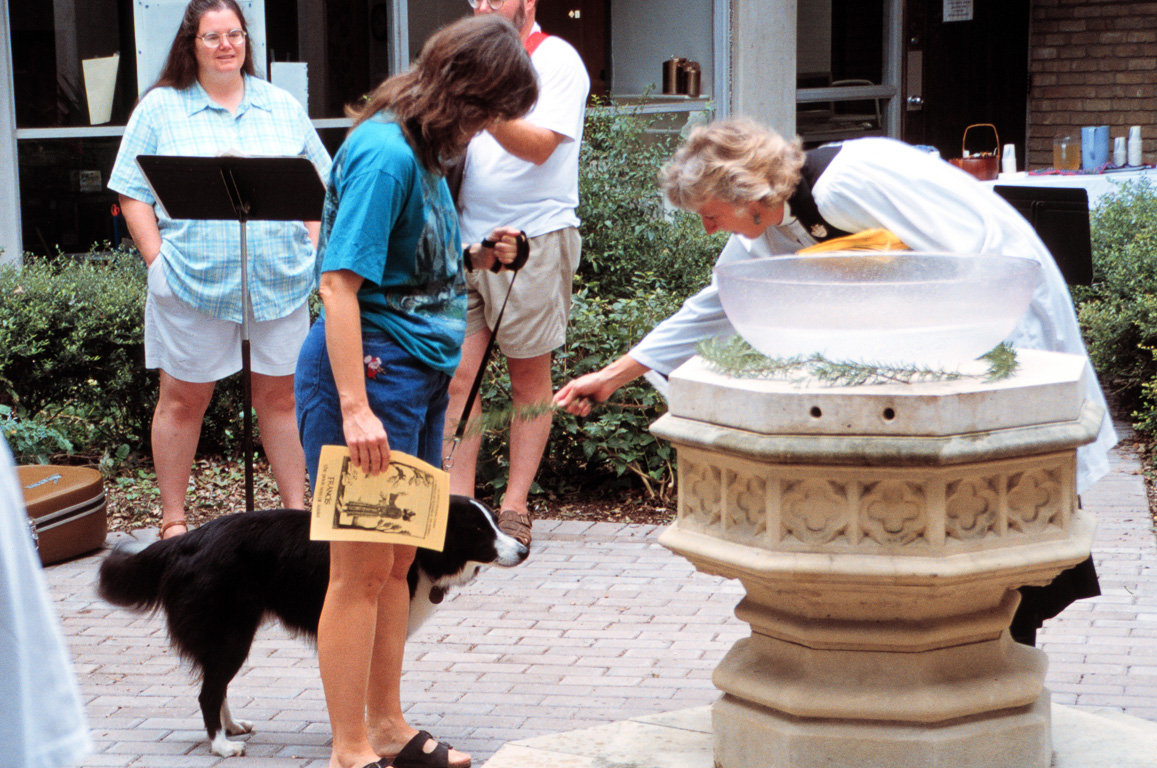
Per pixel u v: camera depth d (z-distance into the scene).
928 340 2.61
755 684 2.83
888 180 3.02
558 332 5.58
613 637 4.64
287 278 5.51
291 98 5.74
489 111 3.03
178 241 5.40
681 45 10.64
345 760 3.25
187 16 5.47
